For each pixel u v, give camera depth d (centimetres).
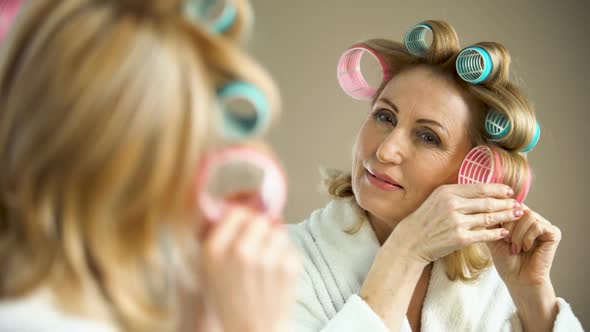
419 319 112
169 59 38
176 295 50
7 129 39
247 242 45
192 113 38
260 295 45
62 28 38
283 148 212
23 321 38
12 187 39
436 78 105
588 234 215
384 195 104
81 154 37
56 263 39
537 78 212
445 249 98
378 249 111
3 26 45
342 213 115
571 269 215
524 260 111
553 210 214
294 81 212
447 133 102
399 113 104
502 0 212
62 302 39
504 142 104
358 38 212
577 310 216
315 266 111
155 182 38
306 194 213
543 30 212
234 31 44
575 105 214
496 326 114
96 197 38
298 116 212
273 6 211
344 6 212
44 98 37
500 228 105
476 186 99
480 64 102
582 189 215
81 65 37
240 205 46
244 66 41
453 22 212
